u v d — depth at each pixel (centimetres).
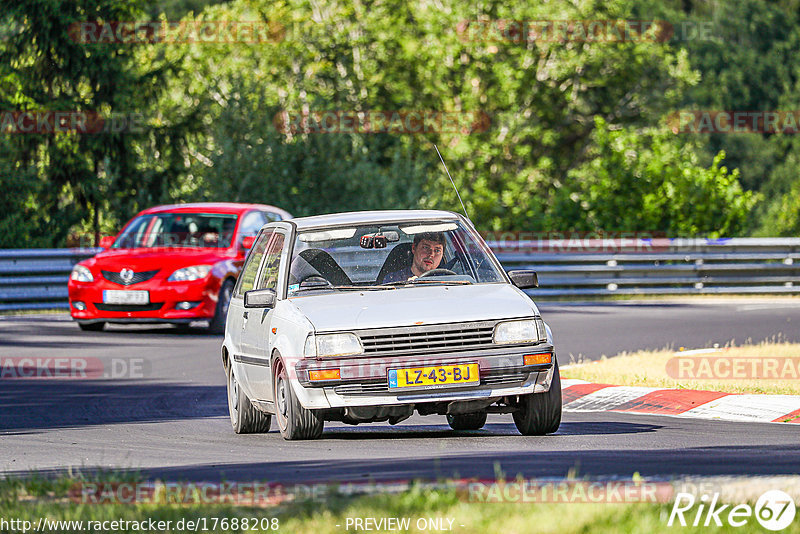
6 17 10850
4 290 7400
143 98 11412
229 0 19450
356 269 3172
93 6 11038
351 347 2891
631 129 15638
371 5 15375
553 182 15688
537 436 3055
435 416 3772
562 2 15100
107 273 6178
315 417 2973
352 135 11231
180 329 6469
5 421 3662
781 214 15675
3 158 10425
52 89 11050
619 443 2898
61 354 5344
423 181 11425
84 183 10962
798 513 1805
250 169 10425
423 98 15300
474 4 15062
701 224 10275
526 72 15138
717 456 2605
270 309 3156
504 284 3161
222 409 3894
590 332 6050
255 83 11025
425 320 2917
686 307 7606
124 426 3538
